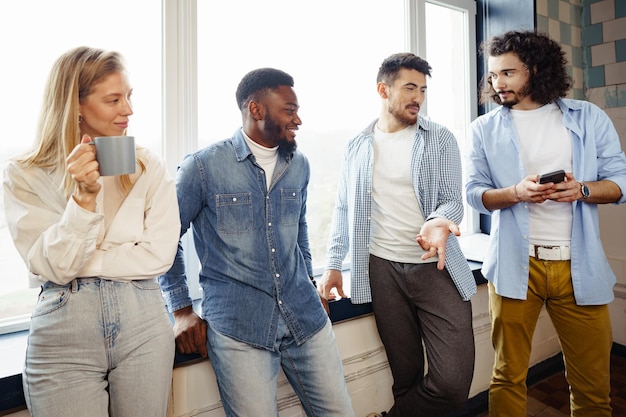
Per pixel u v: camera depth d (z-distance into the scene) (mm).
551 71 1334
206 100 1476
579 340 1337
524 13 2195
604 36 2307
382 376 1606
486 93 1554
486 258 1477
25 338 1140
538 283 1351
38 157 792
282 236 1125
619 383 2002
